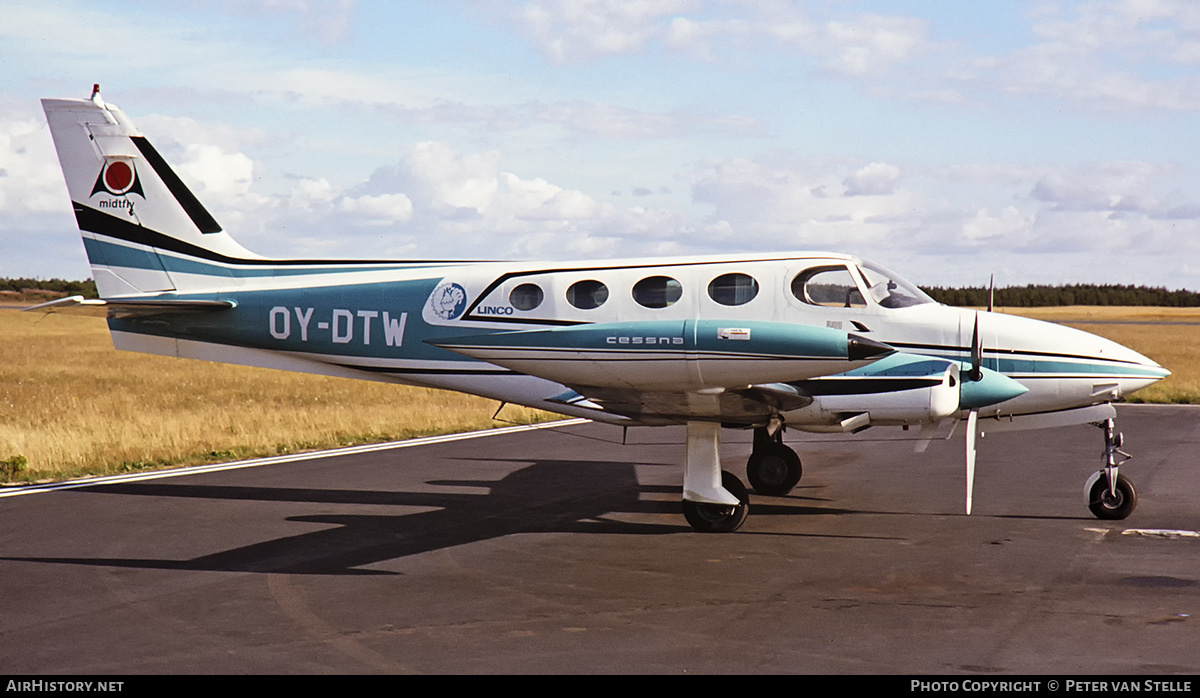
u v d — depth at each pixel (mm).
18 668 4719
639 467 11430
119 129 10648
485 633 5277
